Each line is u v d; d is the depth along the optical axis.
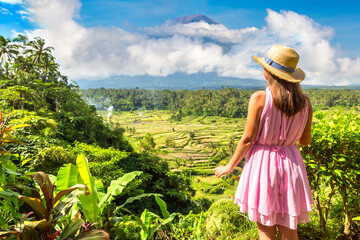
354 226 2.13
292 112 1.33
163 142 146.88
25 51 51.66
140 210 18.48
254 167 1.45
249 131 1.41
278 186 1.38
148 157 32.34
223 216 2.32
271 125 1.38
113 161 16.31
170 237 2.28
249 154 1.52
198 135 165.12
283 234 1.44
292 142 1.45
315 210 2.38
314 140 1.90
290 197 1.36
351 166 1.82
